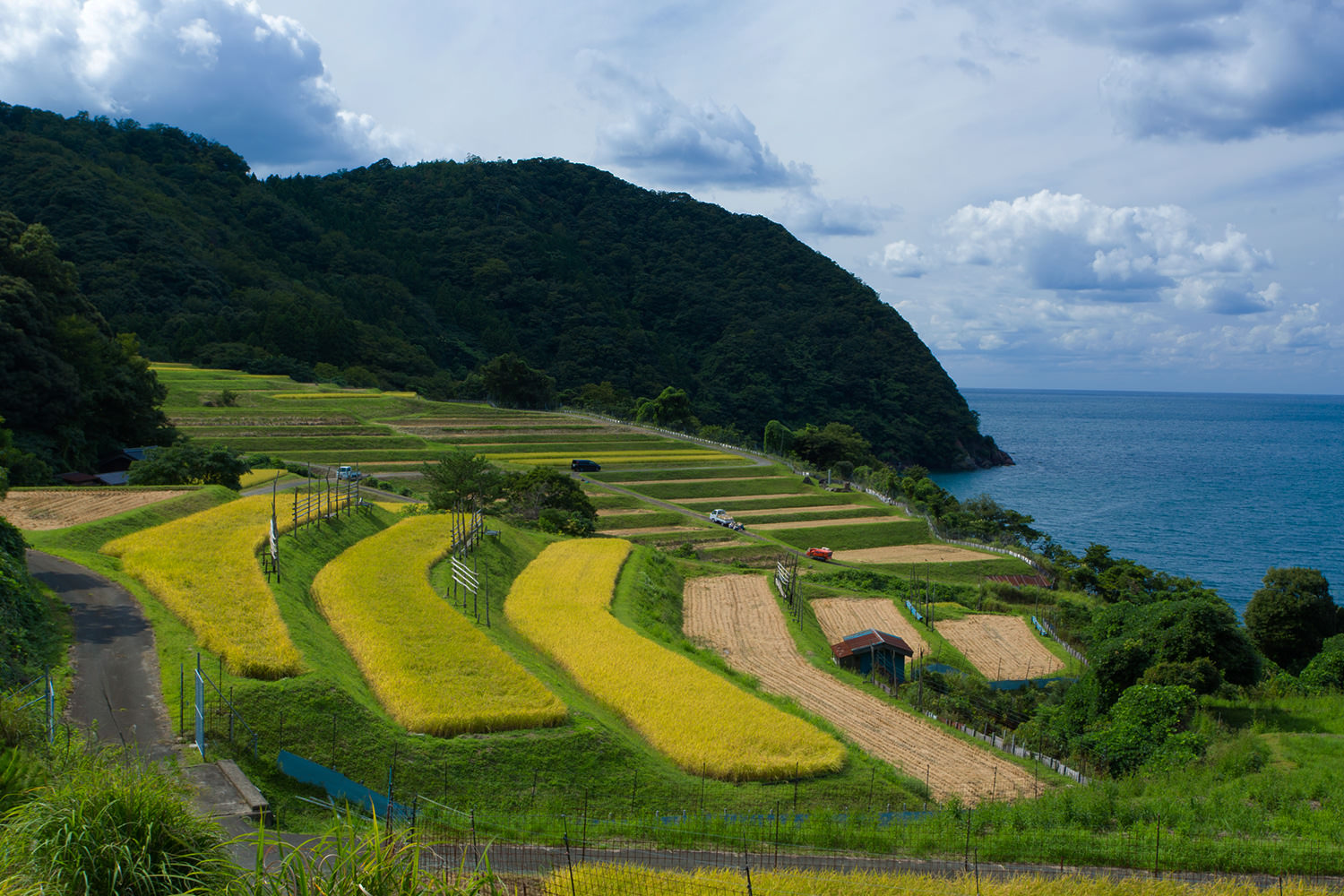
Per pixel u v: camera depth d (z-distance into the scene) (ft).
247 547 137.90
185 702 81.46
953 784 104.32
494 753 88.43
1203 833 75.87
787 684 142.20
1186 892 61.26
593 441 451.53
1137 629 138.41
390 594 133.59
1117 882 65.98
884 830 80.53
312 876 32.32
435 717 91.61
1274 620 168.76
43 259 287.69
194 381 483.10
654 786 89.45
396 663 106.11
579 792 86.07
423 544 168.25
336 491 193.88
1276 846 71.87
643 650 132.98
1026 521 375.25
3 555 99.96
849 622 196.03
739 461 427.74
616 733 99.30
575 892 55.11
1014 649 189.88
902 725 125.39
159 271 634.84
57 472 252.01
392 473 337.72
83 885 33.32
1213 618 129.80
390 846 33.14
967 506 387.34
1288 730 112.16
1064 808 82.79
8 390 244.83
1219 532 501.15
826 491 384.88
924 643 183.01
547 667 124.57
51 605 104.01
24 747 50.34
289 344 606.96
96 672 87.20
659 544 285.23
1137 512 573.33
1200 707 119.03
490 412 509.76
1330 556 441.27
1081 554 427.33
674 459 421.18
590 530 268.21
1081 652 190.60
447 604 133.49
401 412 480.64
